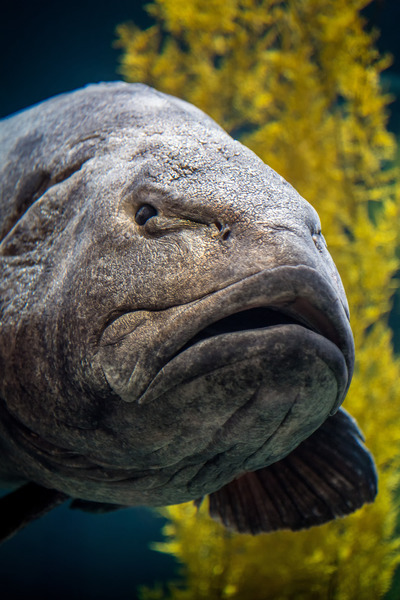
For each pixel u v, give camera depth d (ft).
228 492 7.43
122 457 5.34
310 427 4.99
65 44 40.73
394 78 39.32
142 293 4.61
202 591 20.66
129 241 4.83
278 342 4.24
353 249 21.17
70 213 5.54
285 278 4.21
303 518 7.18
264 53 22.53
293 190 5.02
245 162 5.02
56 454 5.74
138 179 5.05
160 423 4.79
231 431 4.72
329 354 4.40
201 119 6.11
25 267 5.65
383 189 22.08
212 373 4.36
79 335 4.93
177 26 22.84
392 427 20.20
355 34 21.98
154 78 22.75
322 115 22.61
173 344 4.41
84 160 5.74
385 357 20.94
